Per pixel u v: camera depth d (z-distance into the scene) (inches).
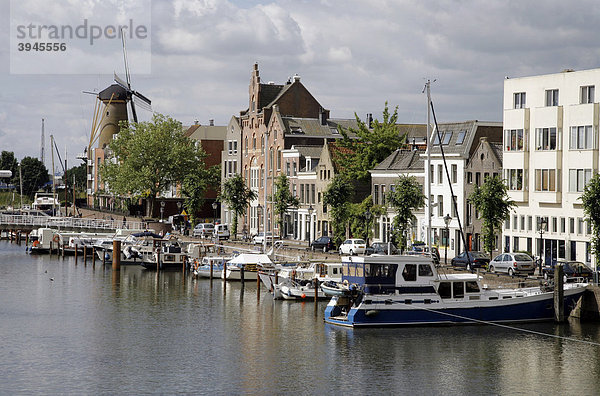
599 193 2952.8
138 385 2108.8
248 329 2748.5
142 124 6732.3
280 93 5959.6
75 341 2603.3
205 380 2150.6
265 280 3486.7
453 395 2027.6
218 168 7145.7
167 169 6584.6
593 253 2965.1
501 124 4092.0
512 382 2126.0
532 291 2807.6
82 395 2027.6
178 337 2645.2
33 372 2236.7
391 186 4466.0
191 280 4084.6
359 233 4367.6
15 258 5300.2
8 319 2970.0
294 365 2285.9
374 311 2655.0
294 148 5383.9
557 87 3607.3
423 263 2689.5
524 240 3742.6
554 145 3599.9
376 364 2287.2
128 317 2997.0
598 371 2215.8
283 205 4985.2
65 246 5497.1
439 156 4141.2
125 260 4832.7
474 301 2699.3
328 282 2871.6
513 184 3779.5
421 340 2532.0
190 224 6466.5
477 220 3934.5
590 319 2738.7
